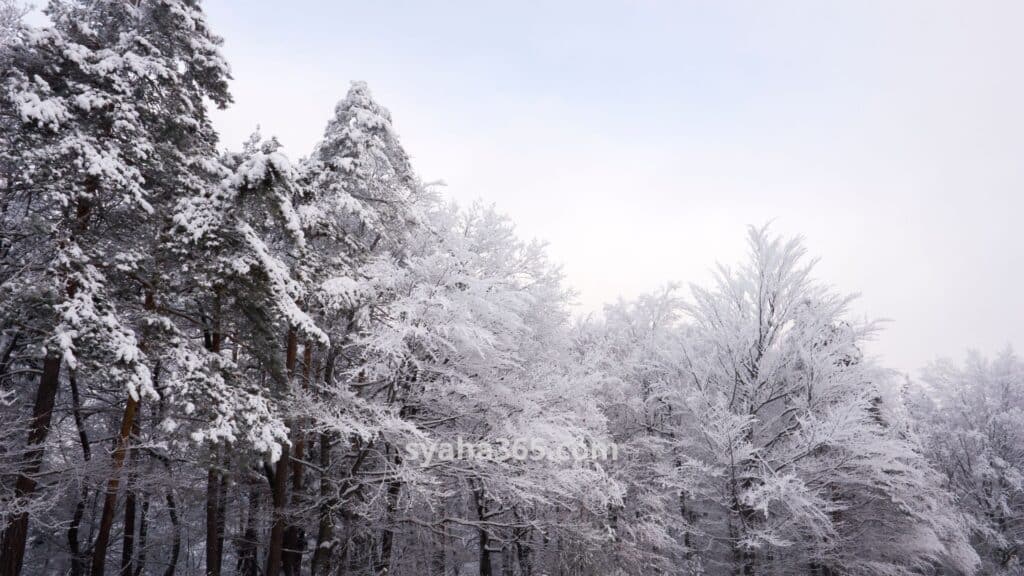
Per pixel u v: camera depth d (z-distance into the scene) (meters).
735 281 16.50
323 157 12.68
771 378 15.51
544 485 11.61
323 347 12.30
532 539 15.22
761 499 13.02
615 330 20.28
